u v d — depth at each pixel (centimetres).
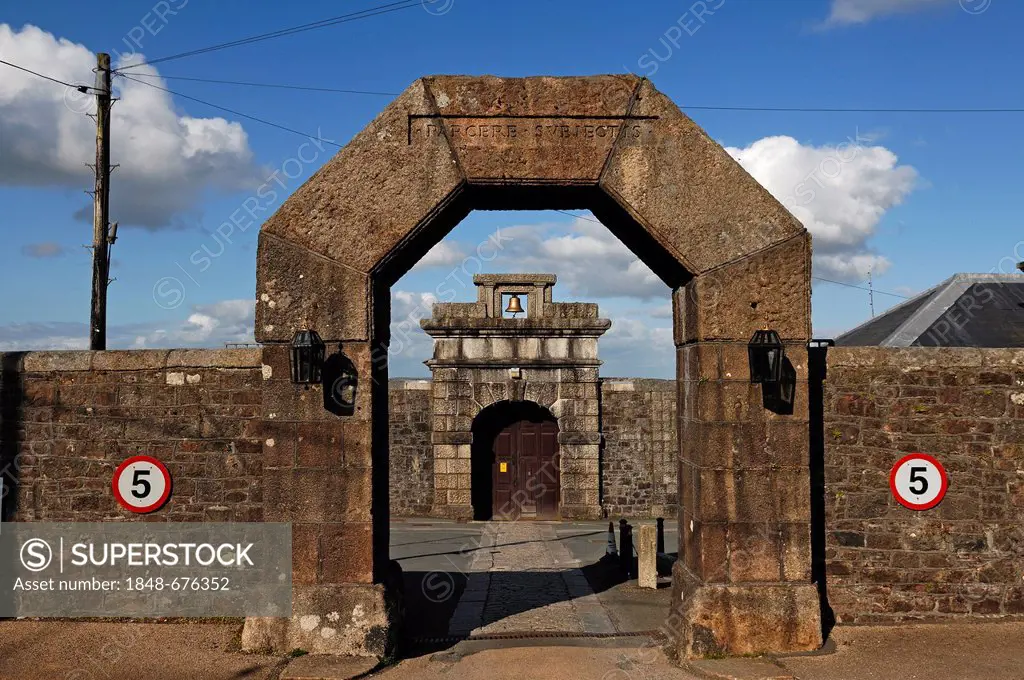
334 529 728
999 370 813
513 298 1975
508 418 2044
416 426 2008
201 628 800
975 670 673
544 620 895
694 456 765
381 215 742
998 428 810
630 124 752
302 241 740
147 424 845
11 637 778
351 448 732
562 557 1399
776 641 725
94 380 851
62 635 782
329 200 743
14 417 850
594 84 753
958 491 807
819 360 816
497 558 1389
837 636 764
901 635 764
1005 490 805
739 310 743
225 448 841
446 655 757
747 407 740
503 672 706
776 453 738
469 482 1961
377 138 747
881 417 812
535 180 748
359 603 724
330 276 739
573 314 1980
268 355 738
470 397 1973
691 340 768
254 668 691
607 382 2005
